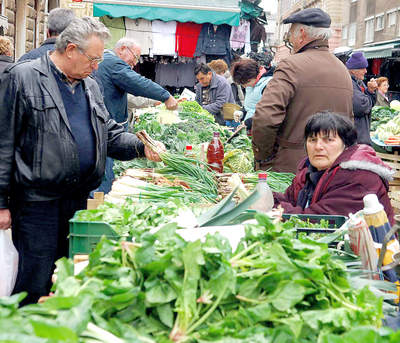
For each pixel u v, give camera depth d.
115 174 5.18
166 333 1.60
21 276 3.56
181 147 5.61
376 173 3.30
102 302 1.59
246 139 6.12
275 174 4.61
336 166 3.36
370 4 21.09
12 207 3.57
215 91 9.83
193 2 11.38
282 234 1.91
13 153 3.39
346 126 3.39
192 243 1.68
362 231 2.41
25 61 3.46
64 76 3.46
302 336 1.63
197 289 1.67
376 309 1.76
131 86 5.77
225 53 12.18
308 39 4.92
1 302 1.44
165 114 6.48
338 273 1.85
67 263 1.80
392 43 16.64
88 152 3.57
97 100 3.73
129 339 1.50
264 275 1.69
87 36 3.34
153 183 4.14
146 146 4.13
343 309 1.66
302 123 4.79
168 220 2.63
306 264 1.73
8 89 3.33
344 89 4.85
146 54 11.84
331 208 3.26
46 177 3.40
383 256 2.41
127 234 2.50
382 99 11.72
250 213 2.61
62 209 3.62
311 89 4.74
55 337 1.30
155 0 11.23
